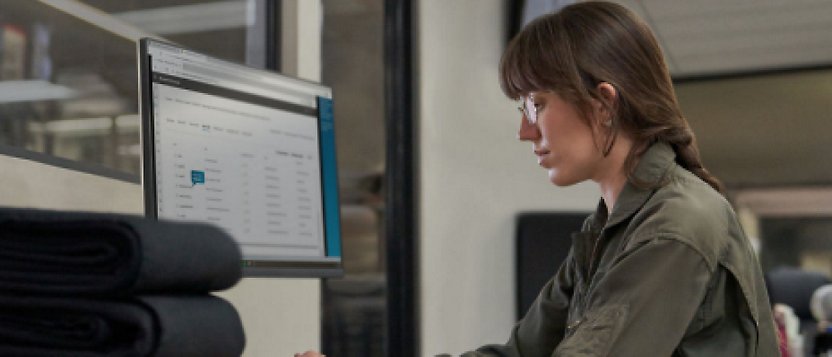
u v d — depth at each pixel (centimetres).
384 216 343
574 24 122
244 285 190
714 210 114
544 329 143
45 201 136
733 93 625
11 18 169
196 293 60
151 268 54
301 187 152
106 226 55
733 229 116
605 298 111
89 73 184
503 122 370
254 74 146
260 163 145
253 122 144
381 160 344
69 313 56
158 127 129
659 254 109
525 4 355
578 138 121
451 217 352
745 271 114
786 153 618
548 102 122
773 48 557
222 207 137
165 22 231
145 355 53
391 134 346
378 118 345
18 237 59
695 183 118
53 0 173
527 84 124
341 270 158
